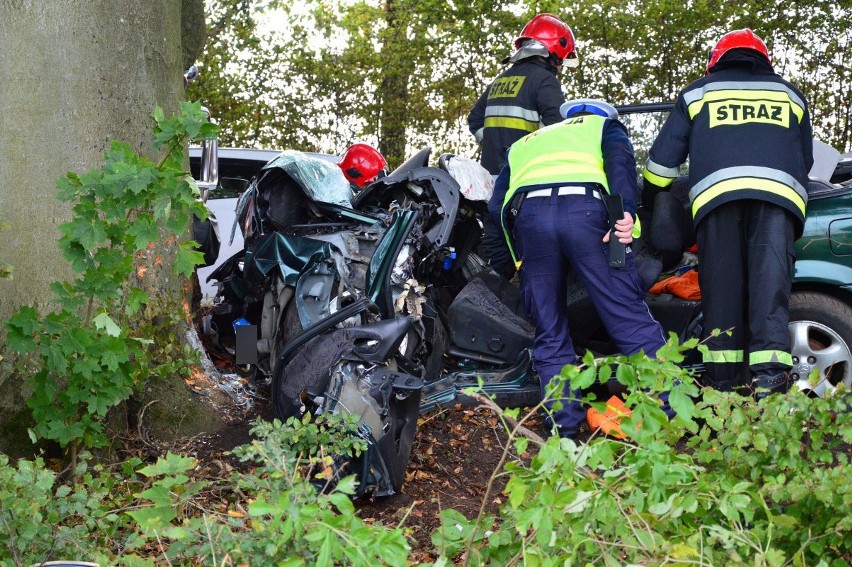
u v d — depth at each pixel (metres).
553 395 2.27
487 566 2.42
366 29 13.41
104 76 4.14
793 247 4.40
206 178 6.09
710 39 12.17
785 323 4.32
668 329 4.82
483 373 4.82
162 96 4.45
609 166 4.38
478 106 6.26
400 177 4.68
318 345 3.97
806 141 4.63
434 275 5.08
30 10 3.96
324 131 13.23
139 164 3.24
